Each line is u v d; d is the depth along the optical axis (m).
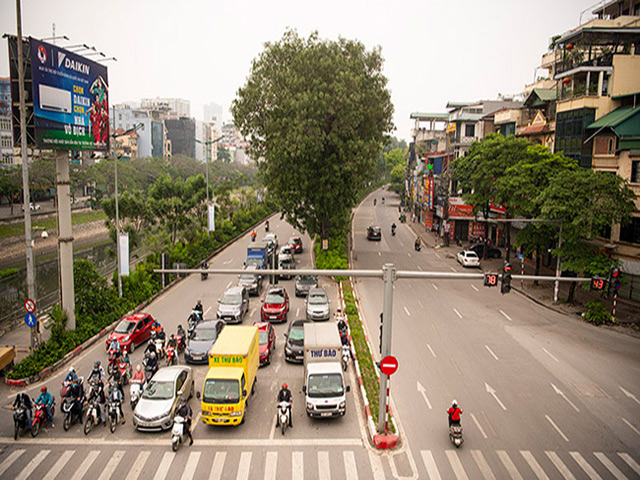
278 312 31.14
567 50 42.78
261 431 18.48
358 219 87.19
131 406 20.27
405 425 18.88
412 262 51.22
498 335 29.19
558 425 18.91
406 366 24.45
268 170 44.19
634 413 19.92
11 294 43.41
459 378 23.11
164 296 37.97
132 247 41.88
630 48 40.25
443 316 33.12
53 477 15.47
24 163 23.48
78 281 29.11
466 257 48.66
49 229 68.81
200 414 19.89
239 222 68.88
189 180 60.09
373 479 15.49
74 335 26.19
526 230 38.97
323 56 42.56
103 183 84.75
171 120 147.75
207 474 15.70
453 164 58.66
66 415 18.38
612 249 36.59
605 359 25.48
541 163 37.59
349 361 24.98
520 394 21.52
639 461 16.56
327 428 18.77
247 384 19.70
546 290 39.72
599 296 37.50
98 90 30.05
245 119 45.78
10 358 23.00
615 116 36.78
